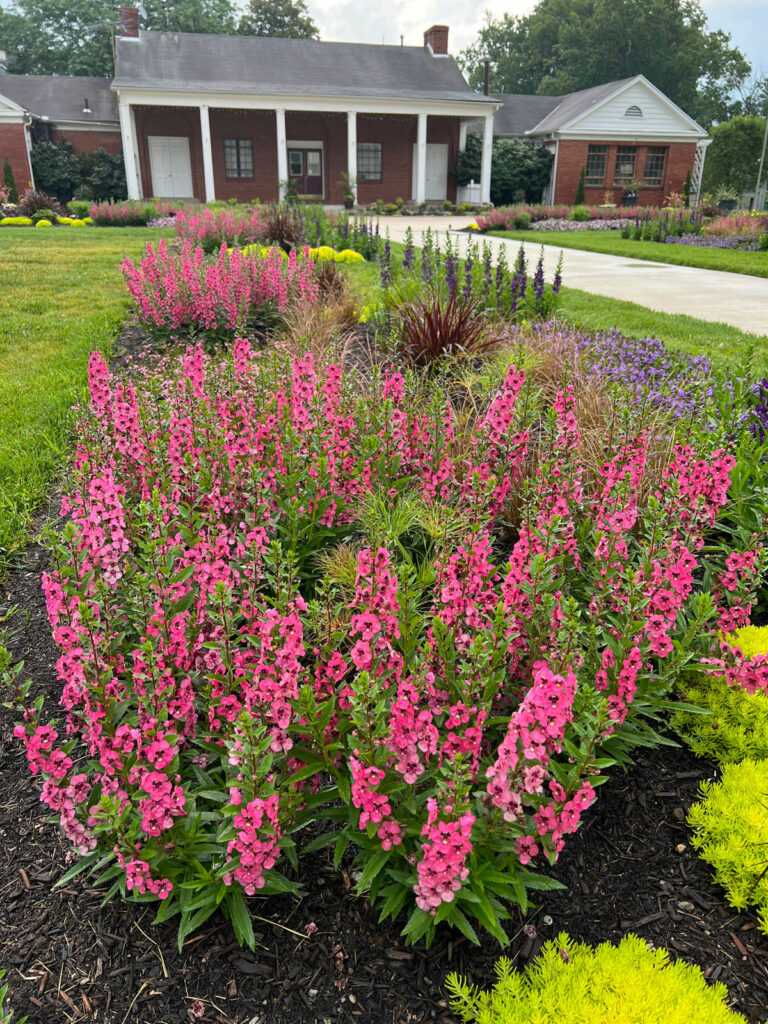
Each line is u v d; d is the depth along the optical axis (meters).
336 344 6.12
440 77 35.31
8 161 30.97
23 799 2.42
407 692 1.75
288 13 52.44
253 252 8.69
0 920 2.04
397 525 3.11
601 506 2.94
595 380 4.94
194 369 3.92
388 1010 1.83
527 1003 1.77
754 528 3.25
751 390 4.46
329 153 33.94
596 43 57.50
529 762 1.74
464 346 5.91
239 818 1.72
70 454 4.74
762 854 2.13
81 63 49.91
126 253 14.25
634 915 2.06
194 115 32.34
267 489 3.10
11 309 8.83
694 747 2.54
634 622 2.25
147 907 2.08
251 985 1.89
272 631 1.87
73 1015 1.82
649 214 26.22
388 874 2.03
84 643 2.29
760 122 44.75
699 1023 1.72
